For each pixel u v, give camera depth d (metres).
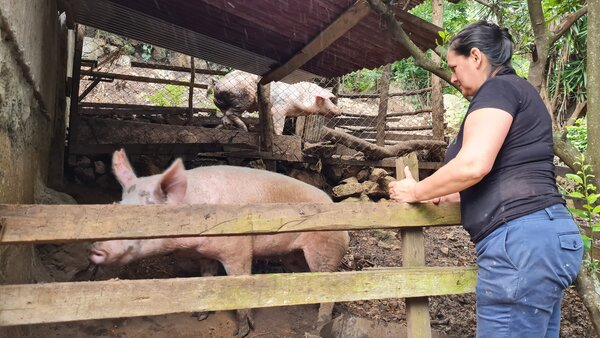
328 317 3.46
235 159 5.85
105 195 4.98
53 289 1.50
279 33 4.22
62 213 1.52
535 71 2.62
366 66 5.02
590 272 2.19
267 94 5.80
